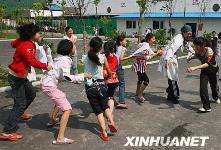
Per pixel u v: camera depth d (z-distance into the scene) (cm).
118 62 796
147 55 850
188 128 688
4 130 615
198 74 1385
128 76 1299
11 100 898
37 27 603
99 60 609
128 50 2334
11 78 611
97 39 621
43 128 677
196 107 845
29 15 3209
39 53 826
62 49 593
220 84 1131
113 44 729
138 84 880
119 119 738
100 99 614
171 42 848
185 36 845
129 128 682
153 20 4366
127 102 884
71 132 652
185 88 1080
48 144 595
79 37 4012
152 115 773
